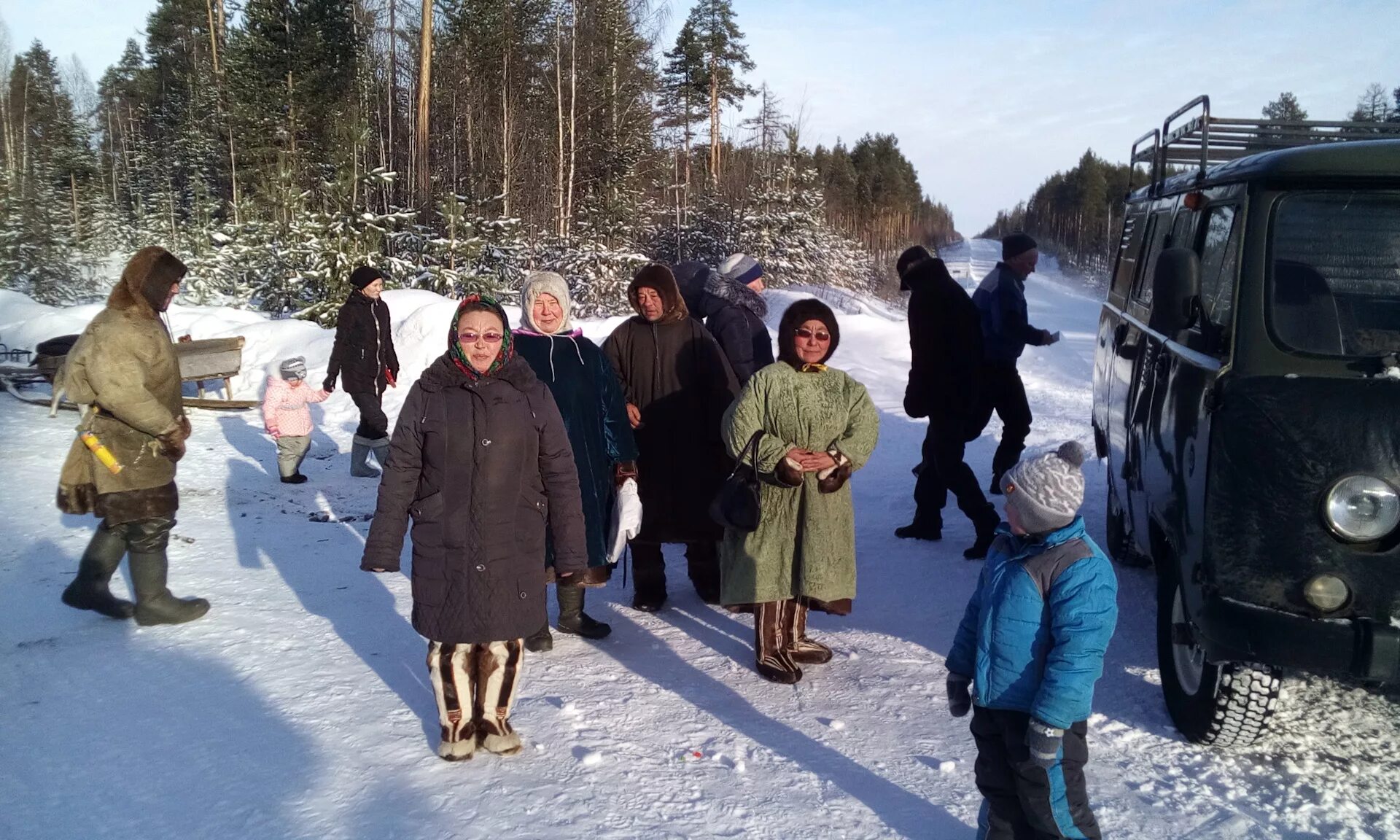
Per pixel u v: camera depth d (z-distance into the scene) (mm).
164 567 5113
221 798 3369
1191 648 3957
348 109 34250
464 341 3547
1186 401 3863
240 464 9359
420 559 3574
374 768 3617
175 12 58031
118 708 4086
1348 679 3197
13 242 37031
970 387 6285
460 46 34375
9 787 3428
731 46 47188
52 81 63531
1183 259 3939
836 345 4559
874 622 5430
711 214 33156
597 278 25094
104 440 4887
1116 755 3801
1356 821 3289
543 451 3695
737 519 4336
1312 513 3234
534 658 4840
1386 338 3480
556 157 33531
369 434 8938
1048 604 2688
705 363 5379
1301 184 3736
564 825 3229
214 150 44219
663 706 4254
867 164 73562
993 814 2871
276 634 5000
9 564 6062
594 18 34312
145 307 4875
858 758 3766
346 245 19828
